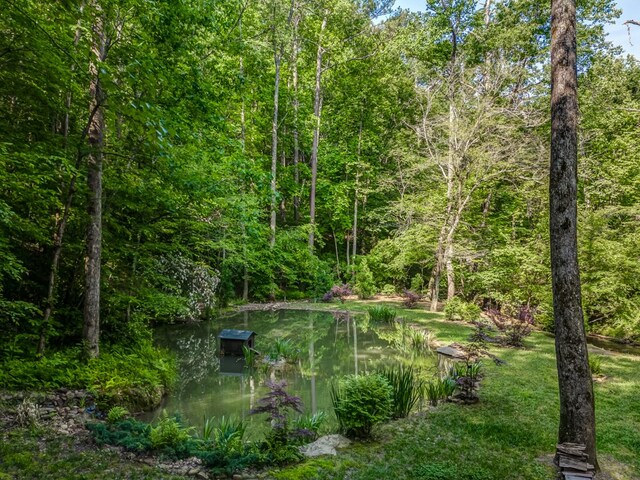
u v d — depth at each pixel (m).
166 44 8.56
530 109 15.72
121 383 6.30
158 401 6.89
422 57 20.11
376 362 10.01
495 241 17.41
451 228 16.64
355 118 27.36
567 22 4.52
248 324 14.93
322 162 26.61
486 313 14.59
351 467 4.34
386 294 23.81
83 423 5.09
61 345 7.25
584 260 11.55
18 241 6.95
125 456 4.36
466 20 18.72
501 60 15.75
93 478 3.80
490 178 16.12
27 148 6.38
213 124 10.67
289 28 20.80
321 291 22.31
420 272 25.95
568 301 4.48
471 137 15.76
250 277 20.02
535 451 4.78
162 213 9.52
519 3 18.09
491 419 5.79
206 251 16.34
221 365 9.70
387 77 23.55
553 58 4.62
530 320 11.52
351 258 26.72
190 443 4.74
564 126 4.49
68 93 7.29
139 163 8.55
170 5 8.08
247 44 14.78
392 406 5.97
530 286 13.67
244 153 19.05
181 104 9.18
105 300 8.23
